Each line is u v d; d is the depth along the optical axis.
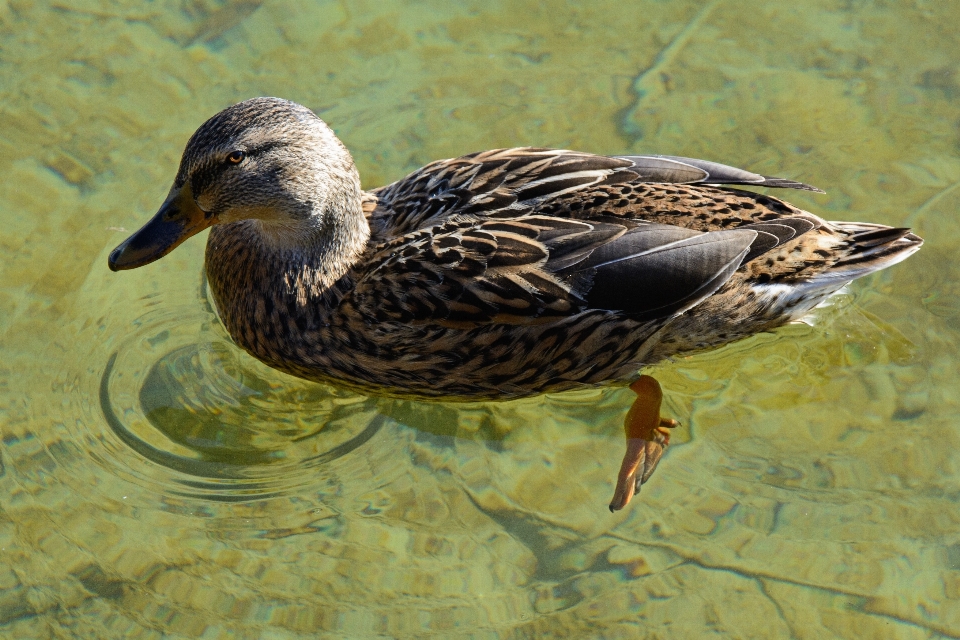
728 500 6.76
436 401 7.34
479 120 8.82
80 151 8.52
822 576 6.34
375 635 6.11
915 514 6.60
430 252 6.71
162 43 9.29
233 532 6.61
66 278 7.79
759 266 6.95
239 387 7.42
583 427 7.27
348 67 9.19
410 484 6.91
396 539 6.60
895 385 7.27
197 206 6.82
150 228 6.82
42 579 6.31
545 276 6.57
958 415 7.05
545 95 9.00
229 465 6.96
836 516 6.63
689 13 9.52
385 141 8.69
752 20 9.49
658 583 6.34
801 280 7.07
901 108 8.80
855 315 7.66
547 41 9.43
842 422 7.12
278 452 7.06
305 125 6.87
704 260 6.54
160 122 8.71
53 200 8.19
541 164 7.02
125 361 7.44
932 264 7.86
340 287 7.06
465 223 6.80
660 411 7.29
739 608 6.20
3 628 6.08
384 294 6.77
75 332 7.52
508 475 6.97
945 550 6.42
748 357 7.57
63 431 7.02
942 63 9.09
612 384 7.37
